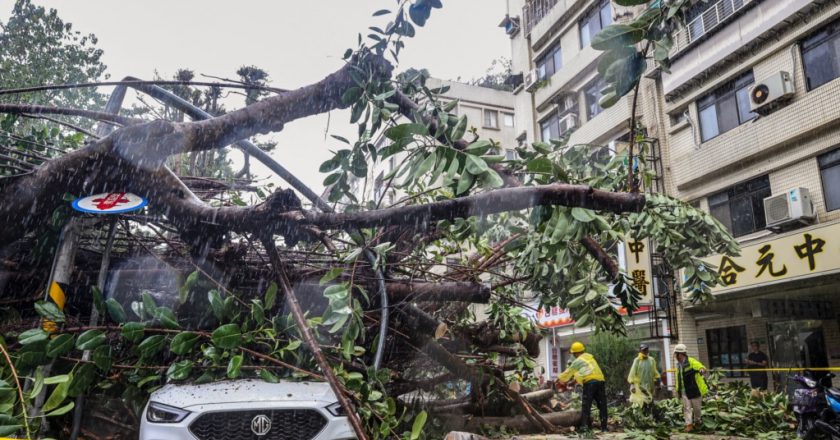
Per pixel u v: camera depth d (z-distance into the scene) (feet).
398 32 14.92
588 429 27.71
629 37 9.43
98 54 77.66
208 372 15.17
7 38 72.33
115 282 18.51
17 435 12.34
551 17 73.77
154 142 15.61
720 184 50.26
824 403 25.34
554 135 73.36
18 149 19.94
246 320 15.37
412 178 11.62
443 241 23.77
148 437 12.91
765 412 30.25
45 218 17.17
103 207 15.69
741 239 48.37
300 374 15.43
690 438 26.53
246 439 13.01
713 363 52.44
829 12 41.37
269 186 23.22
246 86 17.17
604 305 17.79
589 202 11.80
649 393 32.78
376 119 15.26
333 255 17.89
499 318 22.62
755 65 47.57
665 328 53.06
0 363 13.42
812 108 42.19
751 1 46.19
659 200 20.62
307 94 16.39
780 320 49.06
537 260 17.34
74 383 13.84
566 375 30.42
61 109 17.80
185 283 15.78
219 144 16.72
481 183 11.14
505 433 24.43
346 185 16.01
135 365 15.25
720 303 48.98
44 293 17.75
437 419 22.66
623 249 52.65
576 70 67.82
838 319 47.06
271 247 15.93
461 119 12.00
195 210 16.25
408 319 18.79
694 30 52.49
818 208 42.16
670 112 55.88
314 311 18.15
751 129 46.93
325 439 13.21
